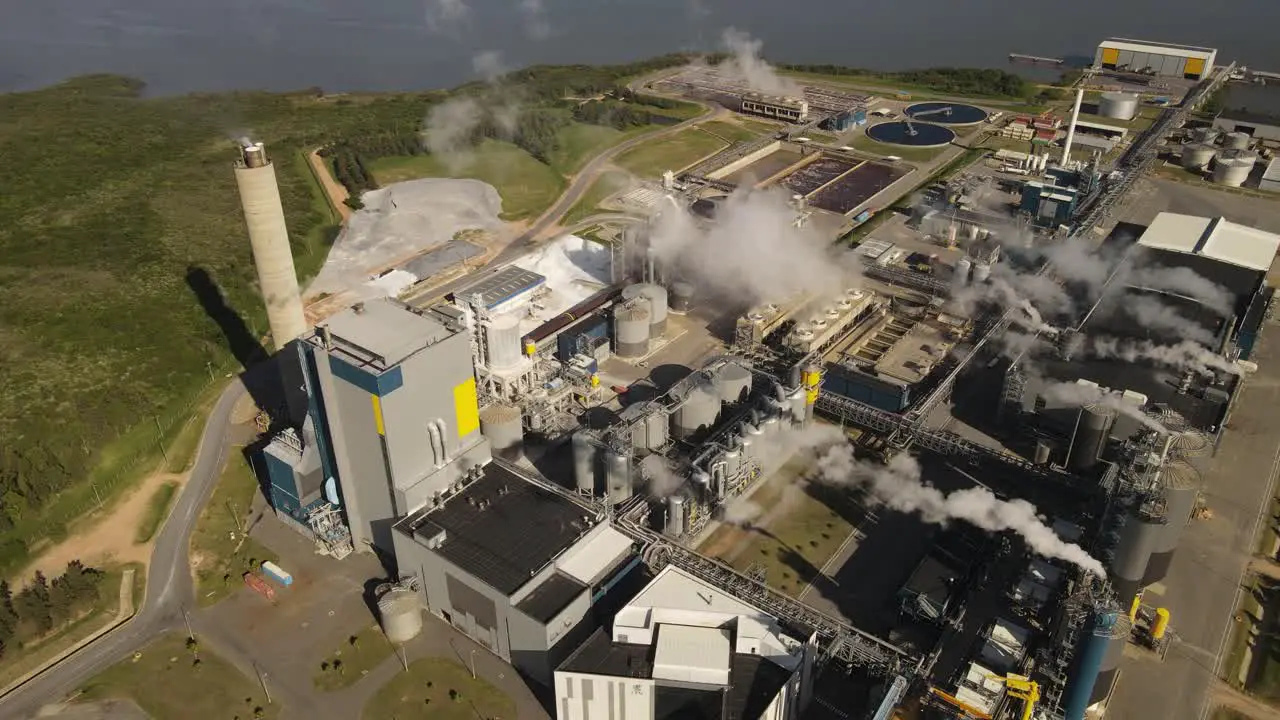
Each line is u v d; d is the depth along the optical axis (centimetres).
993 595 8675
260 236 11325
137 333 13250
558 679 7244
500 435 10281
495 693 7950
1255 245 13512
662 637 7488
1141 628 8419
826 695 7819
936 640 8194
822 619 8156
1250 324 12406
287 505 9800
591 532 8538
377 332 8669
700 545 9431
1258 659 8131
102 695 7962
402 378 8362
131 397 11825
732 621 7662
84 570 9300
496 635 8188
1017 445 10831
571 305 14288
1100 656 6919
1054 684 7500
